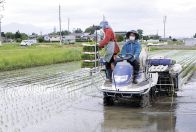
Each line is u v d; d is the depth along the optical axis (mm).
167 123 9500
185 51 51938
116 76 11336
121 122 9641
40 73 21766
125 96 11219
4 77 19625
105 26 12203
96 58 13078
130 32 12039
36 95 13828
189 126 9172
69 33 120625
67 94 14062
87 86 16219
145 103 11602
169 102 12422
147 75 12234
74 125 9320
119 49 12234
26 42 70625
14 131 8758
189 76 19766
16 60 26000
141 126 9227
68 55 32625
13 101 12602
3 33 123250
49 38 103812
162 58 14117
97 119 9984
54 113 10727
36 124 9422
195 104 12047
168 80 13500
